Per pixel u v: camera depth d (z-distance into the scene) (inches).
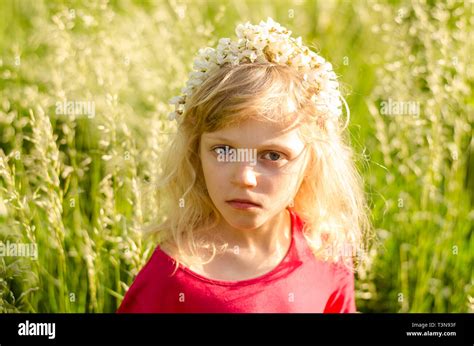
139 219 78.6
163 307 63.0
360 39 129.3
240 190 59.5
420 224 97.0
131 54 106.0
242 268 64.2
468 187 107.0
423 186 98.0
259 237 65.6
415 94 104.3
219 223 66.3
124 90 105.5
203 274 63.3
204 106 60.9
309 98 63.6
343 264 71.8
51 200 83.4
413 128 104.3
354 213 74.6
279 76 62.2
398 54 103.3
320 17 134.5
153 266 64.7
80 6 120.4
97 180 97.6
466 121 106.3
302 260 66.8
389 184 101.0
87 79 100.8
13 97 104.7
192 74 65.0
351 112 111.2
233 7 134.4
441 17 102.4
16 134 104.7
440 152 99.0
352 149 81.1
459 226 98.1
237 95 59.7
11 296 81.1
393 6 125.1
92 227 93.7
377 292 94.4
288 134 60.7
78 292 88.7
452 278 95.0
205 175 62.0
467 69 103.3
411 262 96.0
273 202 60.7
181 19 109.3
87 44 103.2
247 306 62.3
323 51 127.0
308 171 69.4
